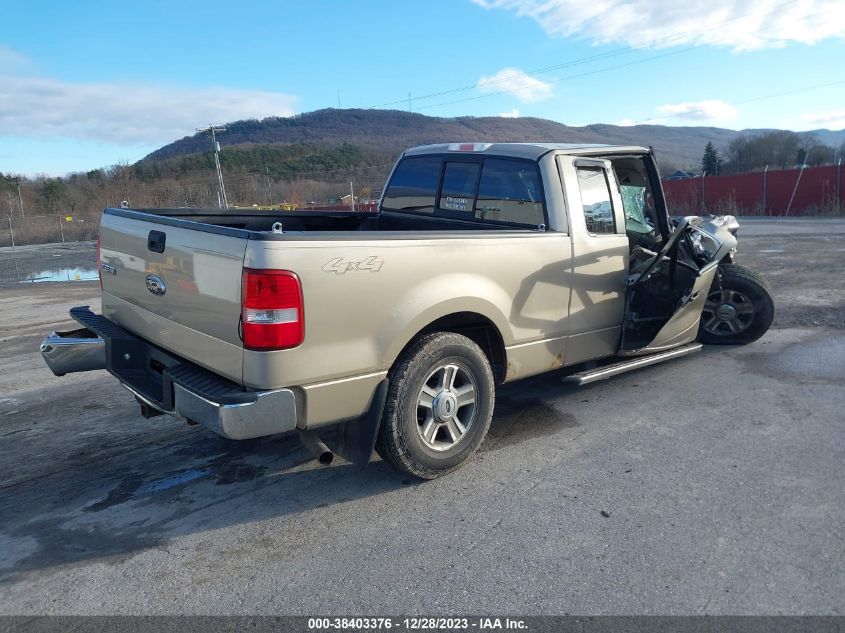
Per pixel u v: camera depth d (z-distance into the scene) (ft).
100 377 21.50
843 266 40.55
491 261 13.44
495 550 10.60
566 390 18.28
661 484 12.65
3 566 10.57
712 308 21.99
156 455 14.88
